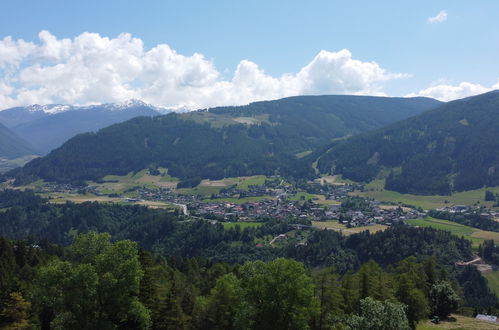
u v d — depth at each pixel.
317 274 87.00
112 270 67.69
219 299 83.19
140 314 69.62
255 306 72.50
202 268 152.75
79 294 64.12
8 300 75.50
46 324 82.69
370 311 66.00
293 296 69.00
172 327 79.88
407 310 93.44
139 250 92.62
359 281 94.88
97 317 66.19
